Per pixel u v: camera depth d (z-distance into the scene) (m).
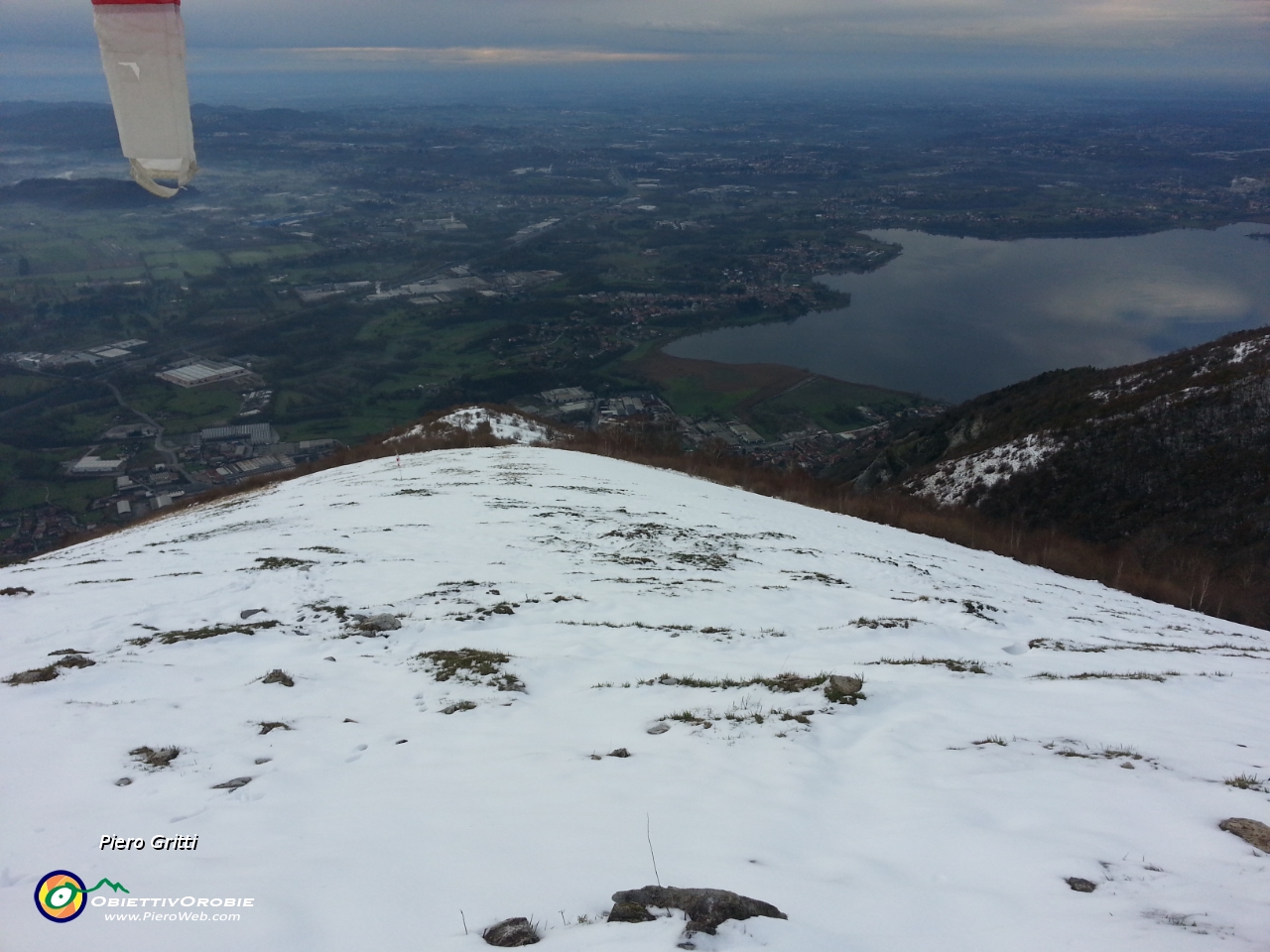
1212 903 4.24
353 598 12.79
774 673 9.94
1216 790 6.15
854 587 17.14
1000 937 3.90
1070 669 11.48
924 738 7.54
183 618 11.40
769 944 3.69
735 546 20.22
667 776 6.37
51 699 7.97
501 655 10.03
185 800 5.75
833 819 5.65
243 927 3.79
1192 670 12.41
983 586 20.88
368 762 6.79
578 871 4.58
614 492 26.73
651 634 11.83
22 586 13.08
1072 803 5.84
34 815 5.44
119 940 3.70
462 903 4.14
